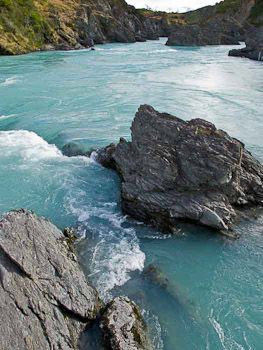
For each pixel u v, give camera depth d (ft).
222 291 34.65
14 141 69.72
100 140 69.51
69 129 76.23
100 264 37.32
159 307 32.22
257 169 52.01
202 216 42.80
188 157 46.09
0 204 48.52
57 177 56.03
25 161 61.31
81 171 58.23
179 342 28.94
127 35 358.02
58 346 24.94
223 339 29.40
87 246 40.19
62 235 36.52
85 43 291.79
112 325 27.14
